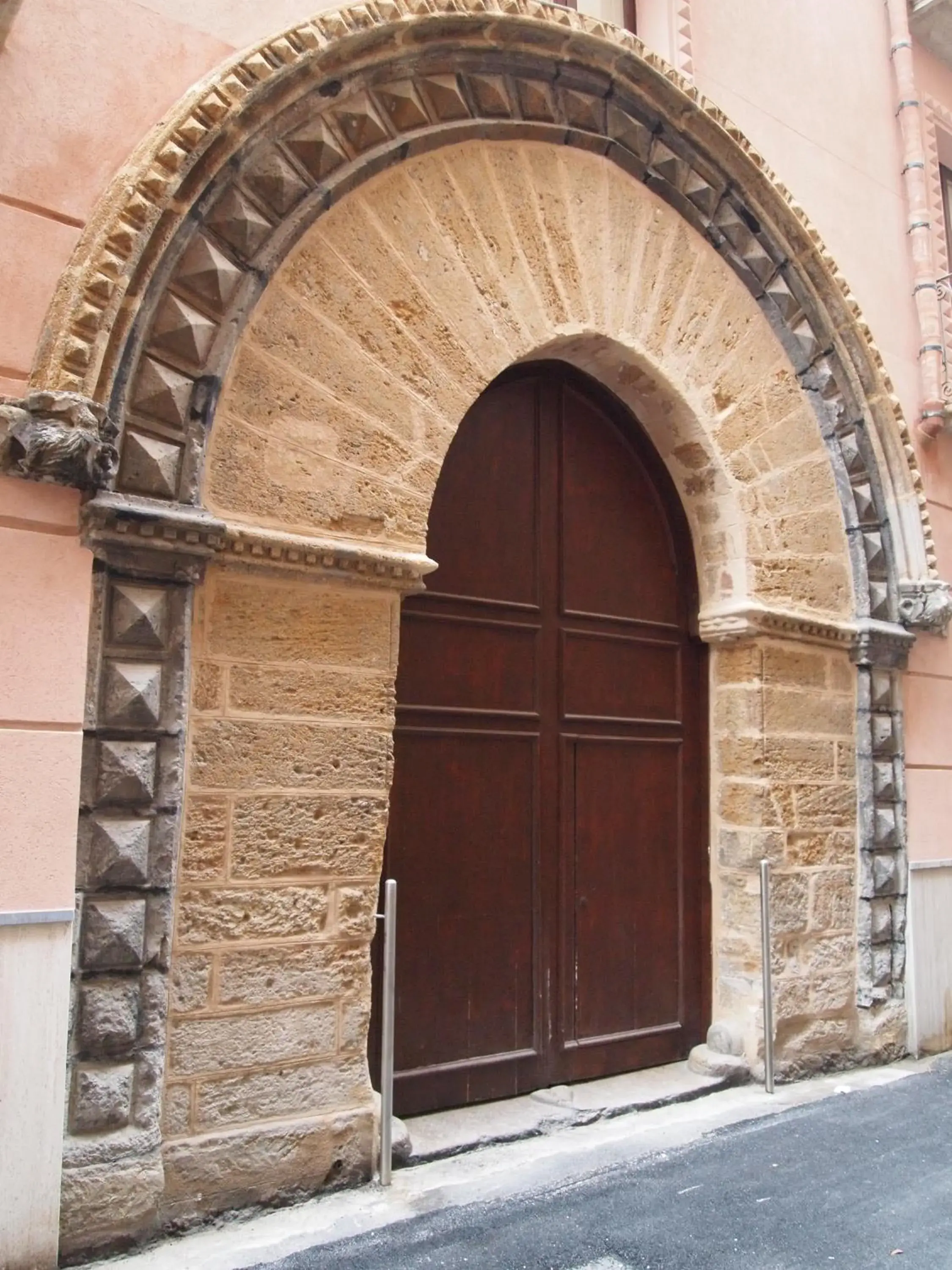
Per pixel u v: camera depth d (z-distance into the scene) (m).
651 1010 4.84
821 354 5.44
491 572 4.53
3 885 2.82
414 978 4.07
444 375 3.97
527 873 4.48
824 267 5.34
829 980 5.09
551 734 4.64
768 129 5.64
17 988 2.80
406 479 3.81
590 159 4.62
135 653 3.12
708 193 4.98
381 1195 3.39
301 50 3.50
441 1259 2.97
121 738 3.06
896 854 5.48
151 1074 3.01
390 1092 3.53
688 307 4.91
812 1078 4.95
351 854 3.53
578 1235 3.17
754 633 4.92
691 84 4.83
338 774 3.52
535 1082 4.38
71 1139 2.88
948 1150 4.02
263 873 3.33
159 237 3.20
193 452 3.25
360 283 3.77
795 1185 3.63
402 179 3.95
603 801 4.80
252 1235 3.08
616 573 5.00
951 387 6.20
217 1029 3.20
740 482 4.98
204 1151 3.12
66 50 3.19
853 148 6.18
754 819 4.91
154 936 3.06
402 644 4.21
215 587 3.34
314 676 3.51
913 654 5.74
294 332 3.57
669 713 5.10
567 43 4.29
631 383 4.87
